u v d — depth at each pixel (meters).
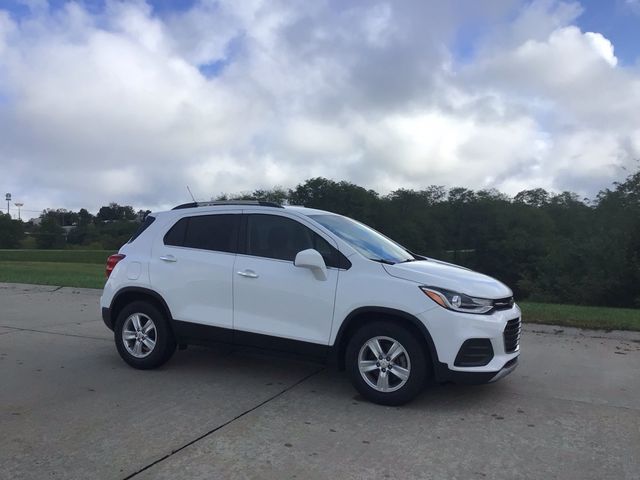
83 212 141.38
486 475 3.78
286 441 4.32
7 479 3.66
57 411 4.96
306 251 5.27
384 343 5.16
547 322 9.05
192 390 5.61
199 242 6.14
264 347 5.64
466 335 4.84
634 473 3.84
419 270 5.21
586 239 26.50
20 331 8.69
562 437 4.46
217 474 3.75
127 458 3.98
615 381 6.10
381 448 4.20
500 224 73.38
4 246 115.94
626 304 23.75
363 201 81.81
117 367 6.50
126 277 6.41
